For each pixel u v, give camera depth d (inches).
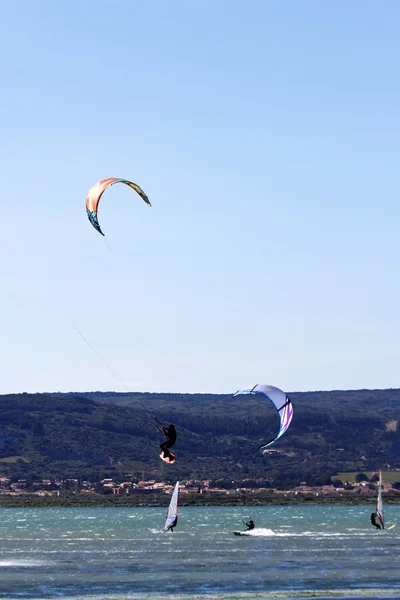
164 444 3348.9
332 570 5541.3
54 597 4429.1
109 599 4357.8
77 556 6628.9
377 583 4904.0
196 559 6323.8
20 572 5487.2
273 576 5231.3
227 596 4431.6
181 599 4352.9
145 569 5639.8
